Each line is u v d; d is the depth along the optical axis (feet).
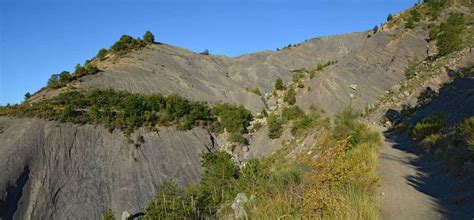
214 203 54.08
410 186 45.52
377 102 197.36
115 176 197.88
